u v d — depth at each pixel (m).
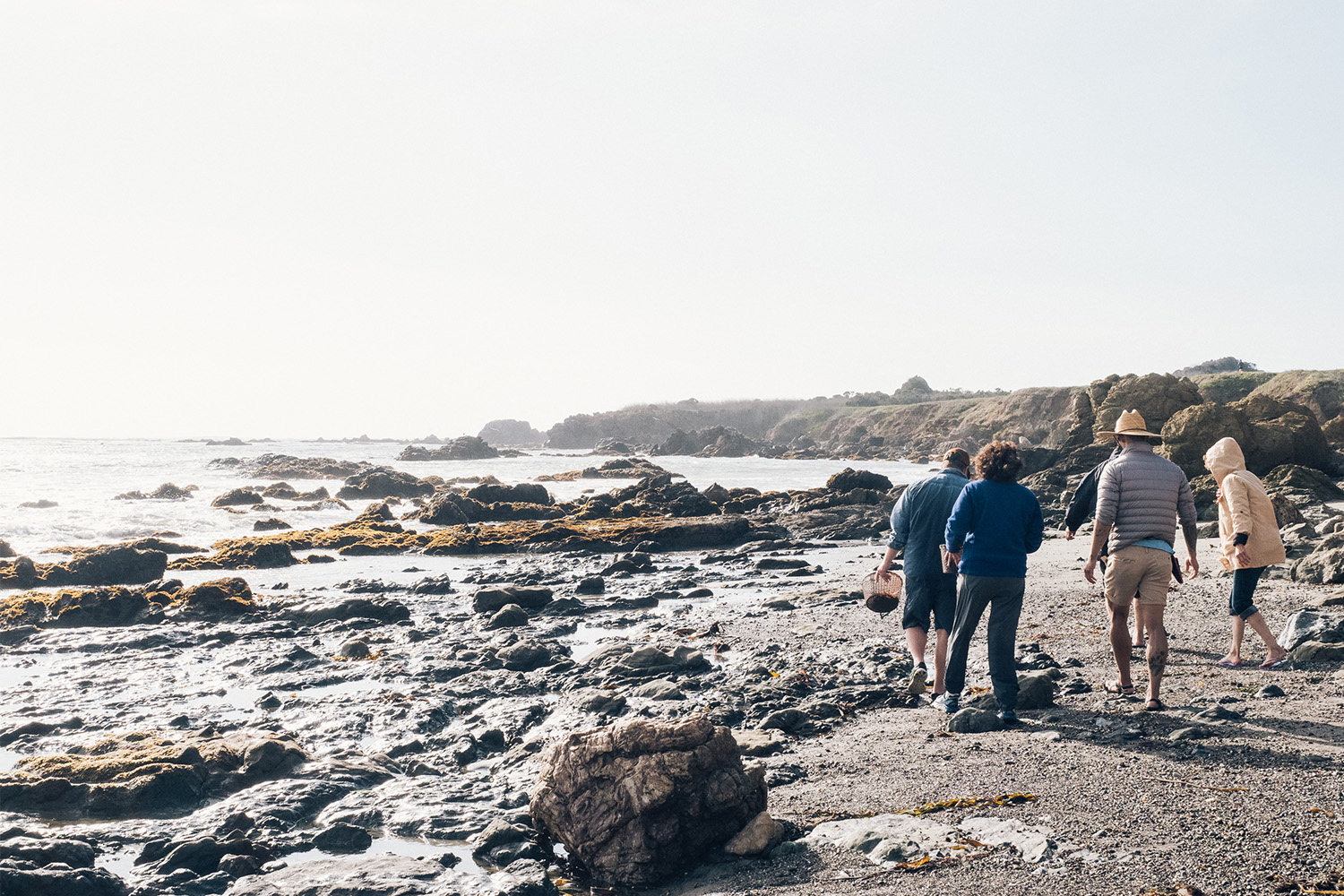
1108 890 3.67
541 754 7.08
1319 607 10.23
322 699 9.24
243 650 12.12
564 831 4.91
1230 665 7.84
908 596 7.59
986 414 134.25
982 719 6.51
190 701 9.37
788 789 5.58
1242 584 7.75
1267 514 7.72
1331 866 3.69
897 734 6.69
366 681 10.16
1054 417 122.38
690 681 9.27
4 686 10.10
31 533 27.95
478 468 85.25
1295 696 6.62
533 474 73.88
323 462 70.38
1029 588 14.56
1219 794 4.60
